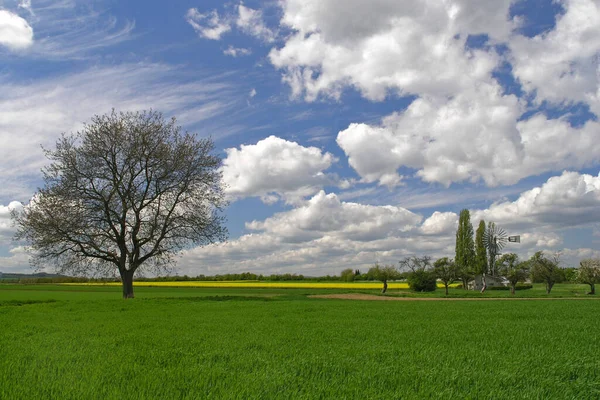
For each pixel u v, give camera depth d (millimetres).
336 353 10867
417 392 7312
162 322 19500
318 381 7930
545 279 64062
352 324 18656
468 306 32094
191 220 41531
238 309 28391
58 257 39250
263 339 13625
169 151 41375
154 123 42219
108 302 34500
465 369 8977
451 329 16688
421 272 71000
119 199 40156
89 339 13688
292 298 45500
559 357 10516
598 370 9148
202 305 32438
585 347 12211
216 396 6734
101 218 38719
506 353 11297
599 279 65188
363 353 11016
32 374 8266
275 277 124312
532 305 33406
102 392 7031
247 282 113062
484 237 99562
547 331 16031
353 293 60094
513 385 7898
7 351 11203
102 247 40062
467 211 104812
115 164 40406
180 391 7078
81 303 33500
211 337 14125
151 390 7172
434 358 10336
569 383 8055
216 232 43031
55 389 7168
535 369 9078
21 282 111188
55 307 30328
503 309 28688
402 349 11617
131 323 19000
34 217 37375
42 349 11594
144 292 66312
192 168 41906
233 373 8469
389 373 8578
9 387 7242
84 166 38812
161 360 10039
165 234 41750
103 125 40281
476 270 98125
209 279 122812
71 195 37719
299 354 10859
